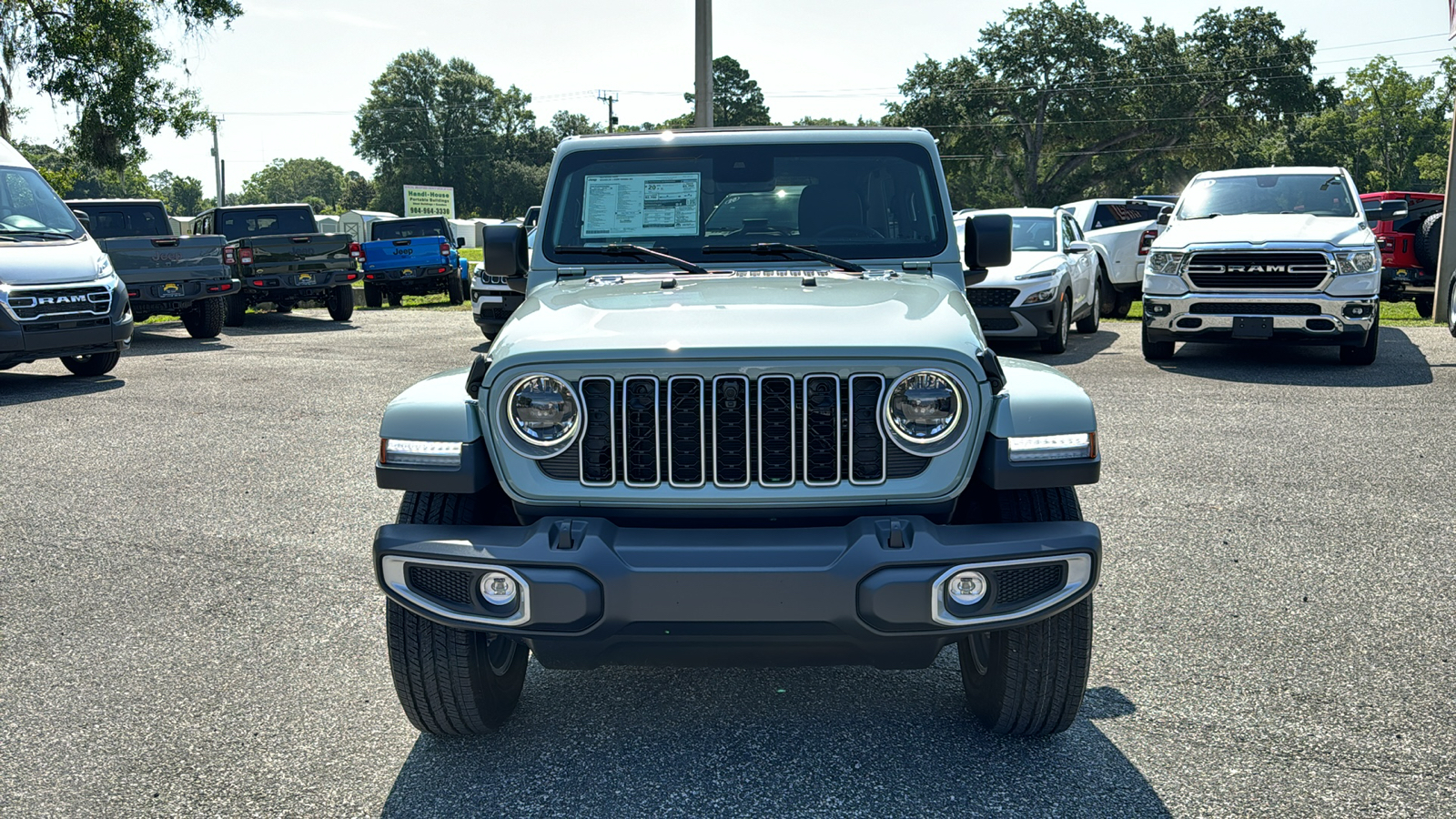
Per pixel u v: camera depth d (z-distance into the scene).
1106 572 5.23
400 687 3.40
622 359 3.02
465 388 3.28
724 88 103.44
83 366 12.92
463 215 127.56
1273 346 13.78
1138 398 9.99
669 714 3.83
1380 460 7.42
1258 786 3.26
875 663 3.15
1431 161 100.94
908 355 3.02
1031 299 12.81
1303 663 4.16
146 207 19.14
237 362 13.97
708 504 3.06
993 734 3.63
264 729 3.74
